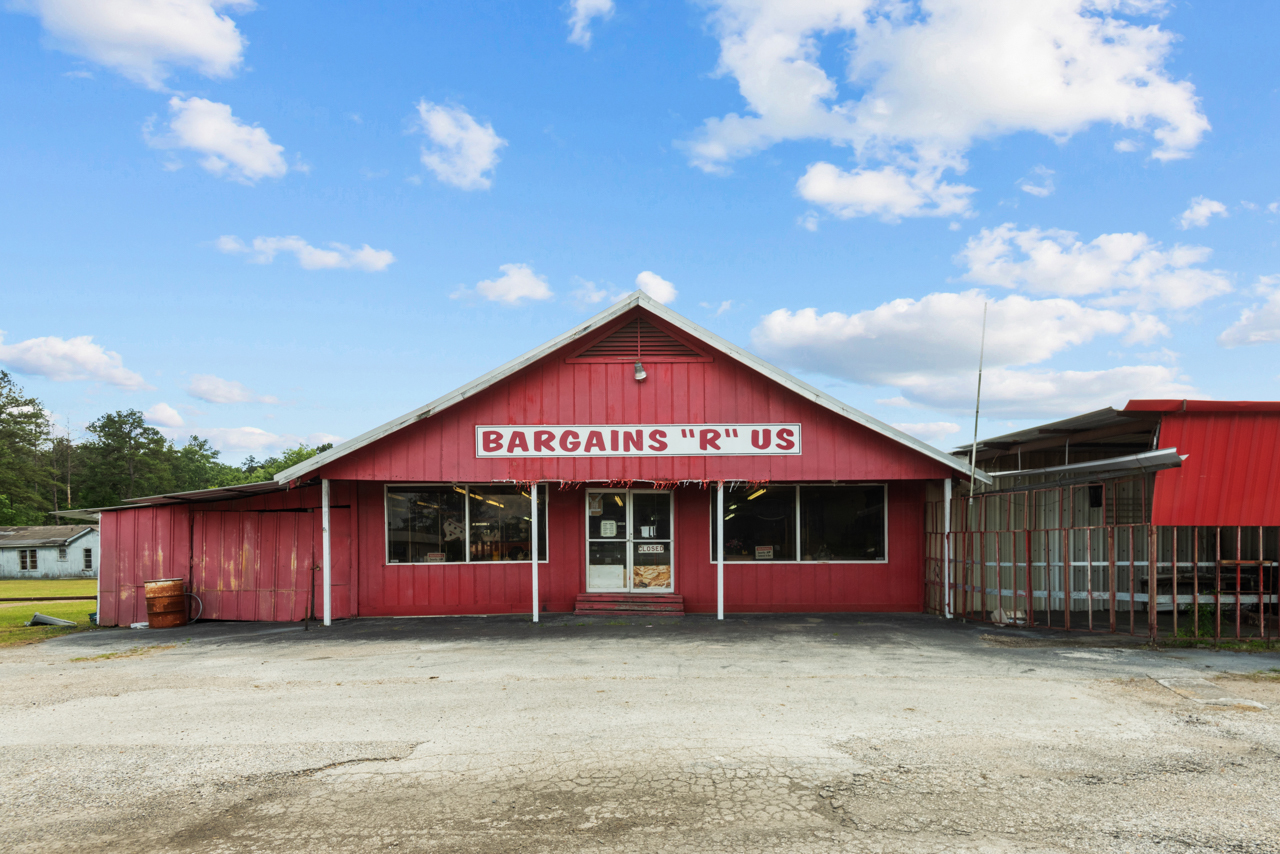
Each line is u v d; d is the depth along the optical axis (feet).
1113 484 37.06
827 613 44.80
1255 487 32.65
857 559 45.85
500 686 25.88
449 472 42.27
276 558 45.42
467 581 45.55
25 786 16.98
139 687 26.99
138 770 17.95
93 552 191.62
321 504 45.44
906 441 41.29
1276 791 15.93
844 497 46.19
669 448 42.47
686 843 13.65
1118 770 17.17
